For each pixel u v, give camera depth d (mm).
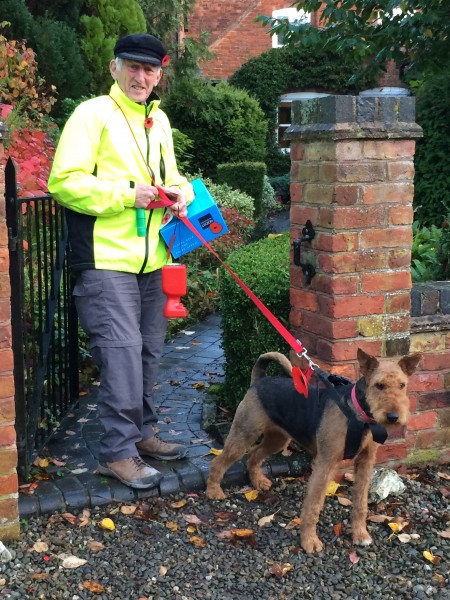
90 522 3312
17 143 5723
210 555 3088
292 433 3322
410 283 3689
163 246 3678
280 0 20469
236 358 4418
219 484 3586
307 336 3805
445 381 3951
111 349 3463
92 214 3361
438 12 7031
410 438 3932
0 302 2965
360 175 3457
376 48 7812
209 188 11328
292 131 3678
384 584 2928
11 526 3131
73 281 4723
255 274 4191
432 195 8969
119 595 2809
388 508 3502
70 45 10258
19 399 3535
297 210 3756
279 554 3107
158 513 3410
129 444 3578
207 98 15555
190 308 7562
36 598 2770
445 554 3125
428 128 8898
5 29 9570
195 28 20438
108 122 3389
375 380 2869
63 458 3943
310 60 19312
